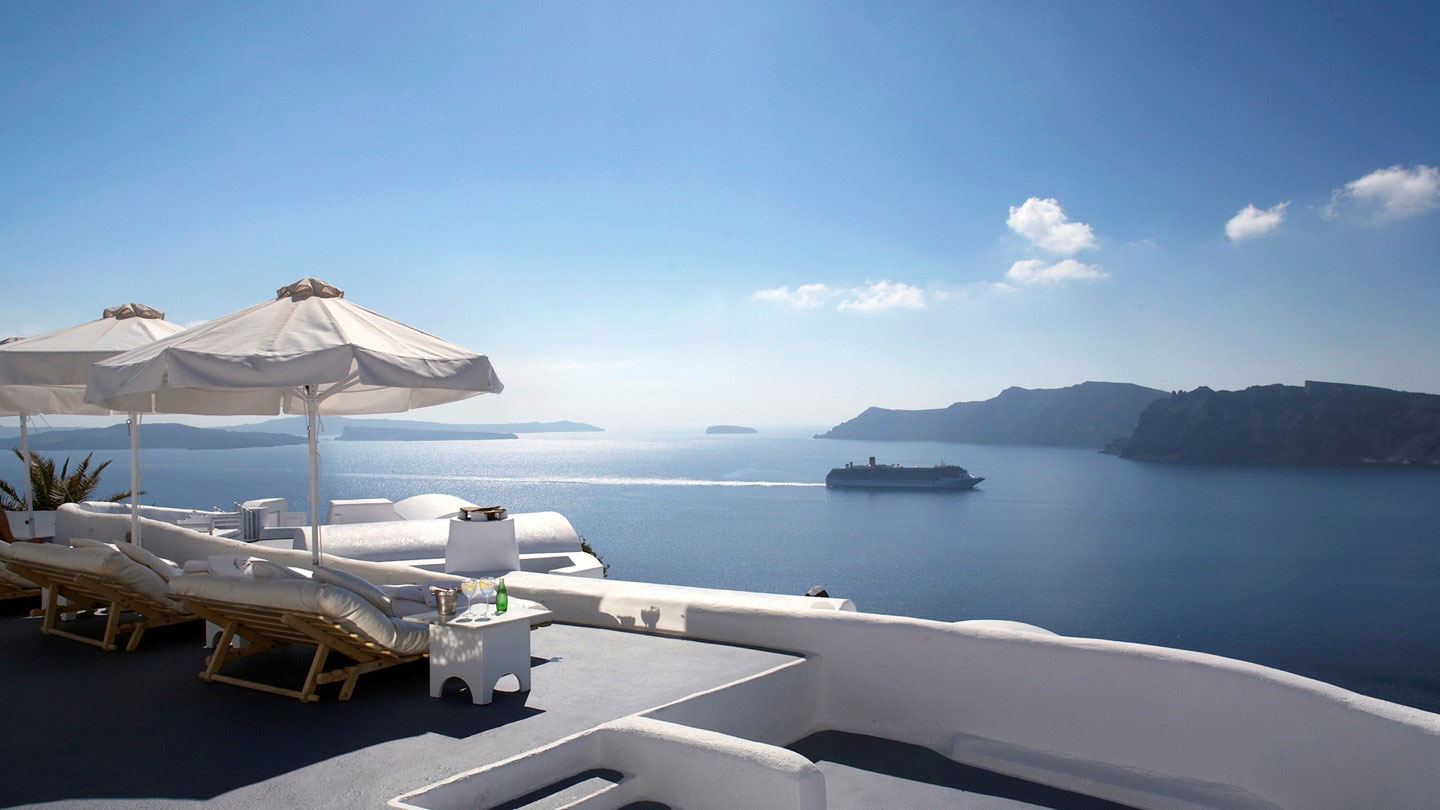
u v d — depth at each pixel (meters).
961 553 150.12
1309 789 3.20
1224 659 3.60
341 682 4.23
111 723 3.59
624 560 146.38
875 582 131.00
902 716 4.27
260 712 3.74
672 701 3.70
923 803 3.47
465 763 3.04
